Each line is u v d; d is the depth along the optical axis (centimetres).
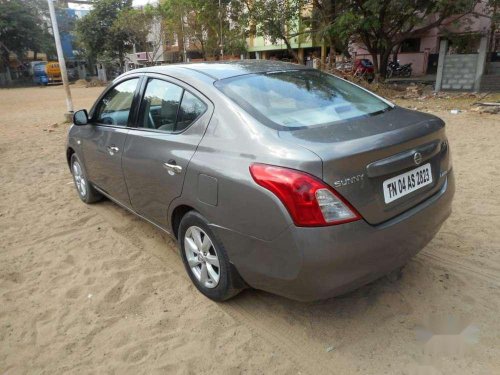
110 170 394
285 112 271
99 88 3222
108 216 466
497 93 1341
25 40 4450
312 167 216
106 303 308
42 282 340
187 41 3341
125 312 297
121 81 400
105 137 397
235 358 250
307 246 219
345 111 287
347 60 2111
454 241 366
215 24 2156
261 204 231
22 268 363
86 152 443
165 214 321
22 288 332
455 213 421
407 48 2583
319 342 259
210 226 271
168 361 250
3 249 399
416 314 278
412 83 1908
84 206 502
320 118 271
